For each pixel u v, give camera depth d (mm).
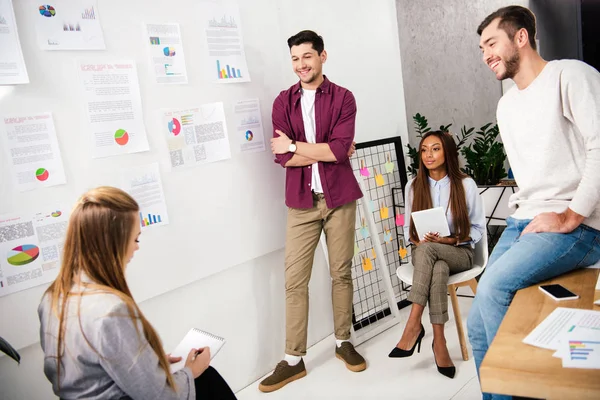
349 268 2828
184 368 1496
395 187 3645
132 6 2184
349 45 3332
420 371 2623
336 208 2705
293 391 2594
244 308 2707
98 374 1288
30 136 1895
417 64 3646
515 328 1347
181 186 2377
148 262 2252
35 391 1943
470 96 3434
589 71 1701
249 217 2684
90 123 2061
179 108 2361
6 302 1845
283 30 2865
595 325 1271
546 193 1836
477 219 2697
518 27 1790
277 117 2674
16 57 1834
